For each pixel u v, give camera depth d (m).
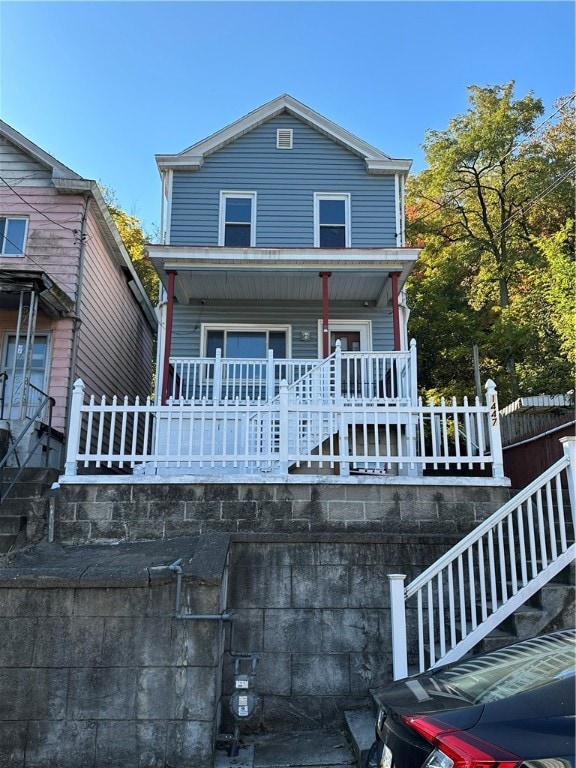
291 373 10.65
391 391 9.40
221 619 4.33
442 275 22.02
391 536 5.34
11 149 11.48
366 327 12.59
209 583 4.37
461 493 5.88
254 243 12.59
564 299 16.45
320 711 4.86
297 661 4.99
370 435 8.24
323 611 5.14
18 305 10.38
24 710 4.14
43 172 11.38
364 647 5.05
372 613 5.15
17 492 6.90
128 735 4.12
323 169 13.02
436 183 23.00
